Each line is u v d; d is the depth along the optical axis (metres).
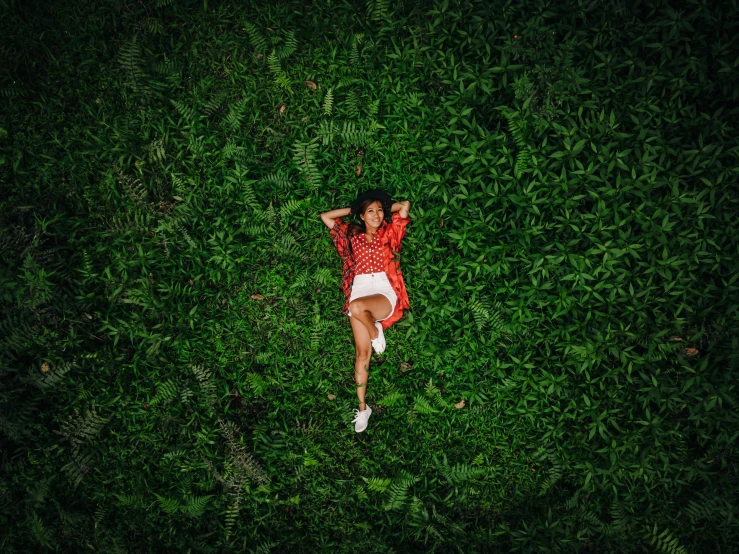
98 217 3.88
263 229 3.78
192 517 3.89
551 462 3.84
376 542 3.81
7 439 3.90
